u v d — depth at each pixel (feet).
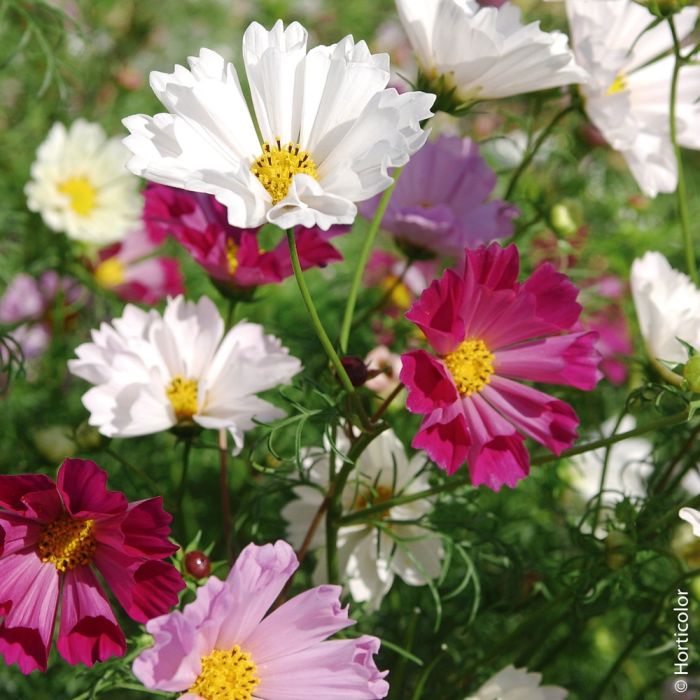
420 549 2.39
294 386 2.34
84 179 3.26
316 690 2.09
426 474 2.43
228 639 2.09
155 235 3.27
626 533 2.37
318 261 2.45
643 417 3.03
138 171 2.06
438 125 3.91
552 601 2.40
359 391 2.24
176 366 2.36
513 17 2.40
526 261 3.14
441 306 2.17
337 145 2.13
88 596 2.12
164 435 2.94
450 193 2.71
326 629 2.10
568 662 2.81
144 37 4.24
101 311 3.42
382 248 3.78
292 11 4.65
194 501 2.83
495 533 2.59
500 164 3.68
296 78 2.15
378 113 2.10
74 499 2.10
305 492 2.42
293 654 2.10
